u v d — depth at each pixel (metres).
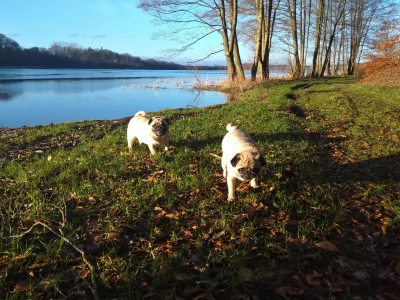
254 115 4.55
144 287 1.32
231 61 12.03
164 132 2.75
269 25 12.82
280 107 5.37
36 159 3.02
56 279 1.32
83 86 13.47
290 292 1.31
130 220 1.76
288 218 1.78
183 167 2.46
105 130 4.42
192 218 1.81
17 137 4.10
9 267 1.39
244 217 1.79
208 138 3.38
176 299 1.26
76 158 2.79
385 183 2.25
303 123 4.10
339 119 4.38
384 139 3.28
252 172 1.88
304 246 1.56
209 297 1.27
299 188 2.13
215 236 1.63
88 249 1.54
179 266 1.42
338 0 17.11
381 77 9.36
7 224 1.71
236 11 11.34
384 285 1.37
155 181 2.22
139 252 1.53
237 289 1.33
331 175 2.42
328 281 1.37
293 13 14.76
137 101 8.98
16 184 2.25
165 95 10.42
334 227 1.72
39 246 1.56
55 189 2.13
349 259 1.49
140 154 2.88
